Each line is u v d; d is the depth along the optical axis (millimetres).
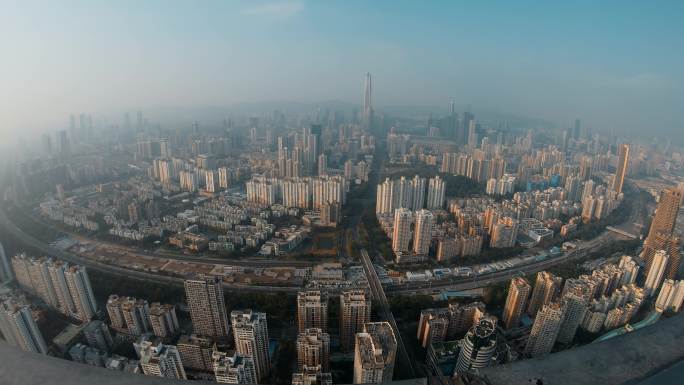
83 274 147375
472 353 106812
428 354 130625
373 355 92375
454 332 140125
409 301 160750
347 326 130875
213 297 132375
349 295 132000
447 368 123125
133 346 133125
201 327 138000
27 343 123375
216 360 112688
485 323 112500
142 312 140375
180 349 121875
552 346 132250
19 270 166500
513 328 150250
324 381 99812
